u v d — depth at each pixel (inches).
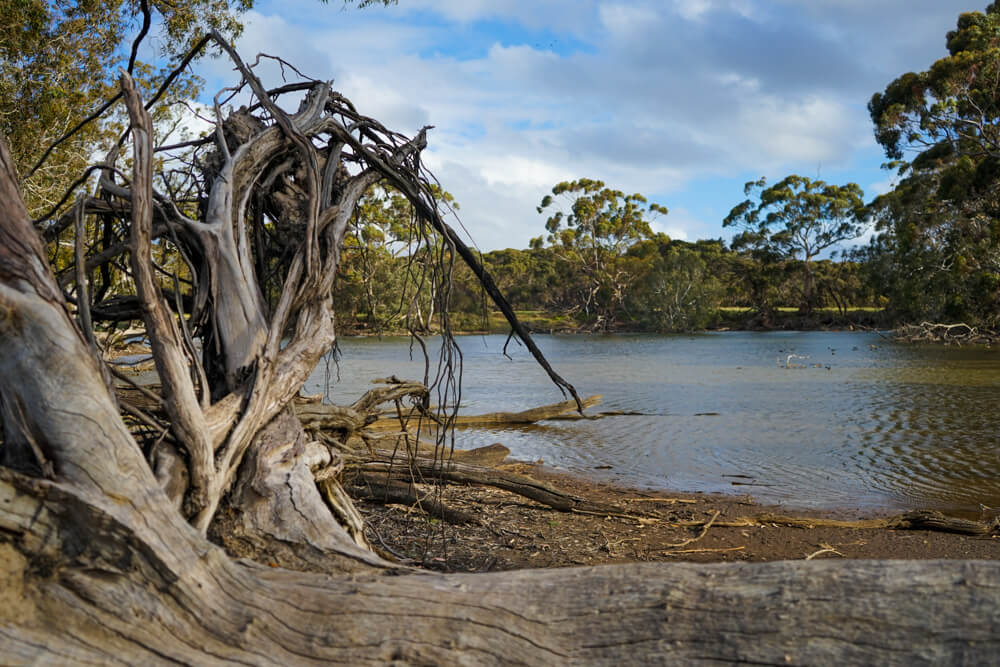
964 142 1776.6
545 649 87.1
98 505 86.3
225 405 136.4
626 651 85.7
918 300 2229.3
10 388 95.3
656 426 613.6
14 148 670.5
